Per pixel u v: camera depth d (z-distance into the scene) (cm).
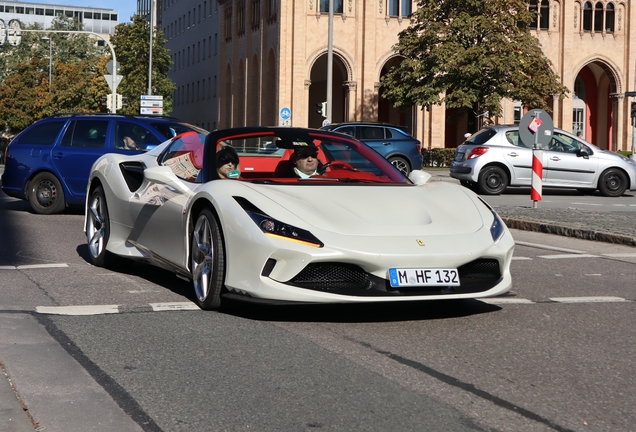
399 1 5400
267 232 595
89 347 533
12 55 10888
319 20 5312
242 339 559
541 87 4050
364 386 456
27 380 461
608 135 6131
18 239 1127
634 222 1374
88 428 387
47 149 1478
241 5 6431
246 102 6188
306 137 746
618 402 436
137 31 6375
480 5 4053
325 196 647
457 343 558
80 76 8338
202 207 672
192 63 8419
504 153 2244
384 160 766
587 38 5603
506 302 710
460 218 650
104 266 873
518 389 455
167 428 388
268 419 401
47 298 698
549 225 1332
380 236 601
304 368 490
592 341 570
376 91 5381
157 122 1477
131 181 835
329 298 582
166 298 702
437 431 387
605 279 855
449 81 4053
